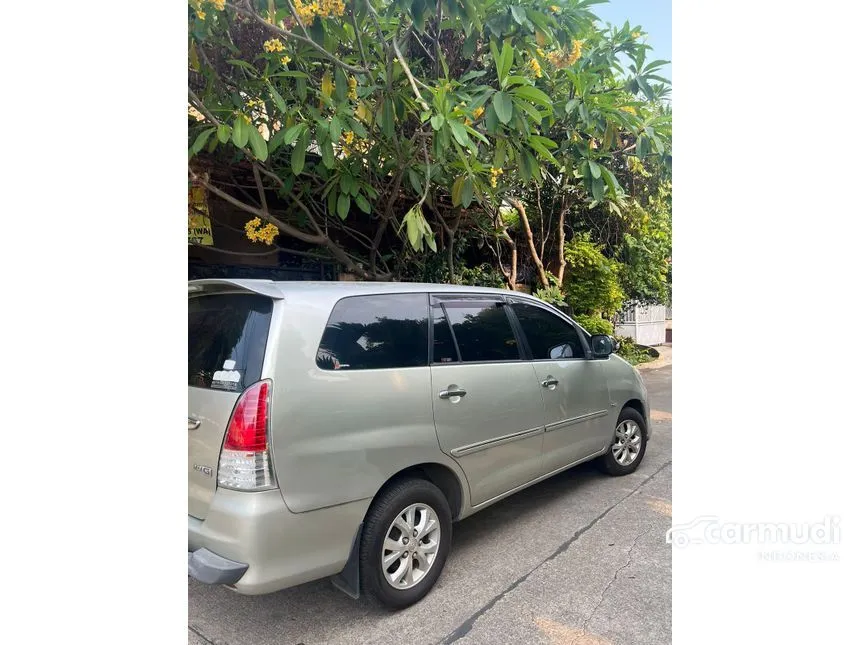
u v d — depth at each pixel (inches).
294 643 91.5
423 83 171.6
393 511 96.7
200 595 106.3
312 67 172.2
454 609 100.9
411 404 101.0
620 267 403.2
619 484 167.9
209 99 161.5
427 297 115.6
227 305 95.0
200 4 136.6
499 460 122.0
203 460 86.4
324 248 264.8
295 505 83.1
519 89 142.6
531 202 371.2
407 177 219.0
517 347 133.9
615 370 169.5
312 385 87.4
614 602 102.7
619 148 252.1
